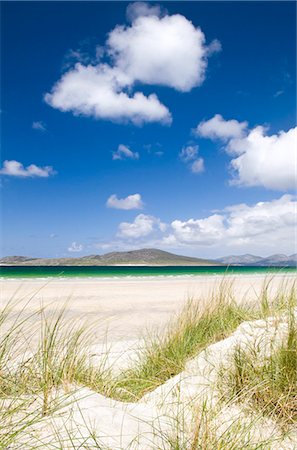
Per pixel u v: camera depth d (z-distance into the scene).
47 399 2.67
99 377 3.79
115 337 6.69
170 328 6.10
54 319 8.07
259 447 2.48
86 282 22.22
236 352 3.97
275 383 3.30
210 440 2.45
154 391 3.80
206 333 5.48
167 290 16.41
